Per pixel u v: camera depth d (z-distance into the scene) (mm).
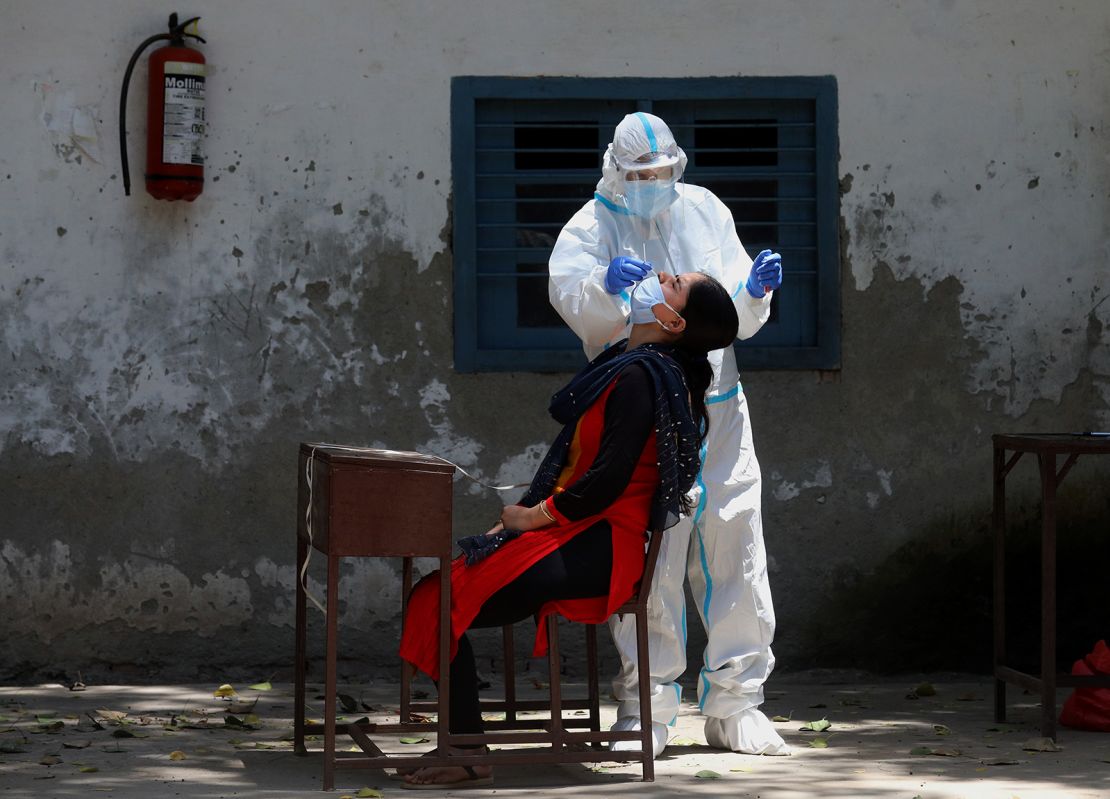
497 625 7230
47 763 7602
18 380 10031
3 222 10008
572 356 10281
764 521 10391
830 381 10414
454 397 10242
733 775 7418
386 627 10258
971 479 10500
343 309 10188
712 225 7902
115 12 10008
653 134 7559
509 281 10461
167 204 10094
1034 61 10461
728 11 10305
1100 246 10531
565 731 7293
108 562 10094
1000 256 10477
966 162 10445
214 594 10164
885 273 10422
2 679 10055
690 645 10391
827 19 10352
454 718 7215
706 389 7344
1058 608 10695
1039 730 8742
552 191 10500
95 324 10070
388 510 6883
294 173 10141
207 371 10125
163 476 10109
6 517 10039
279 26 10117
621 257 7398
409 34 10172
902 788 7078
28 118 10008
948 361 10469
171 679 10156
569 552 7070
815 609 10438
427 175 10203
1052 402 10523
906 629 10500
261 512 10164
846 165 10391
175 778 7281
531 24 10227
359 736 7402
